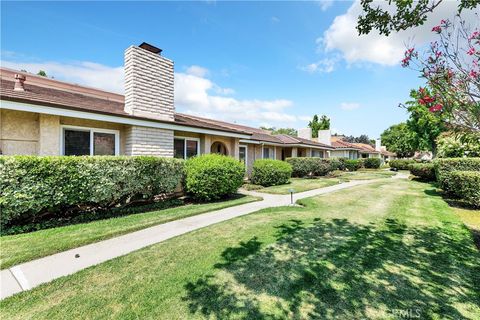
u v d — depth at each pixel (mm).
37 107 5797
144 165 7105
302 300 2674
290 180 16797
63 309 2518
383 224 5688
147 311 2482
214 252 4016
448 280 3105
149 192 7500
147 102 8906
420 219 6148
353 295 2773
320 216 6477
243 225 5621
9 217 4910
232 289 2891
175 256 3861
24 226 5137
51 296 2752
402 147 46500
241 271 3342
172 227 5574
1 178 4730
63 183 5539
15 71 9430
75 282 3057
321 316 2412
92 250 4152
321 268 3428
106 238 4754
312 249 4129
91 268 3443
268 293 2812
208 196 8648
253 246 4270
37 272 3338
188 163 8656
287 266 3490
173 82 10000
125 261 3682
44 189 5223
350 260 3688
